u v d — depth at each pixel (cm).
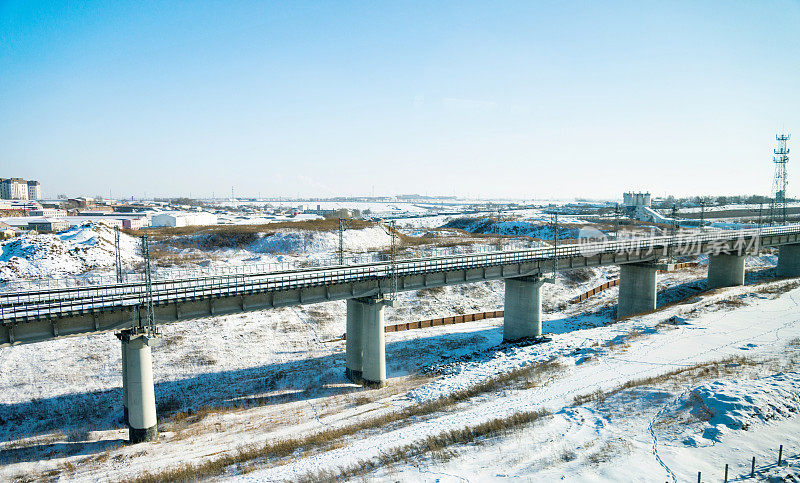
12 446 3203
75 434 3378
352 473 2267
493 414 3014
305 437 3189
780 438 2264
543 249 5778
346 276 4306
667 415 2602
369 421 3356
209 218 15975
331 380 4456
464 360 4919
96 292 3853
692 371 3409
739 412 2444
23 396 3853
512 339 5544
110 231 8556
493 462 2206
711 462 2072
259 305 3881
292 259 7988
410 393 4028
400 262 4778
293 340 5362
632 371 3672
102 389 4069
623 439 2359
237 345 5062
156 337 3297
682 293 7800
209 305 3653
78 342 4741
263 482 2317
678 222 16062
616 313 6831
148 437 3306
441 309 6825
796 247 8781
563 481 1959
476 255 5281
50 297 3753
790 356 3609
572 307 7338
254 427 3484
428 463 2262
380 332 4381
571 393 3306
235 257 8225
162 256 7906
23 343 2997
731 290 7044
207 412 3747
